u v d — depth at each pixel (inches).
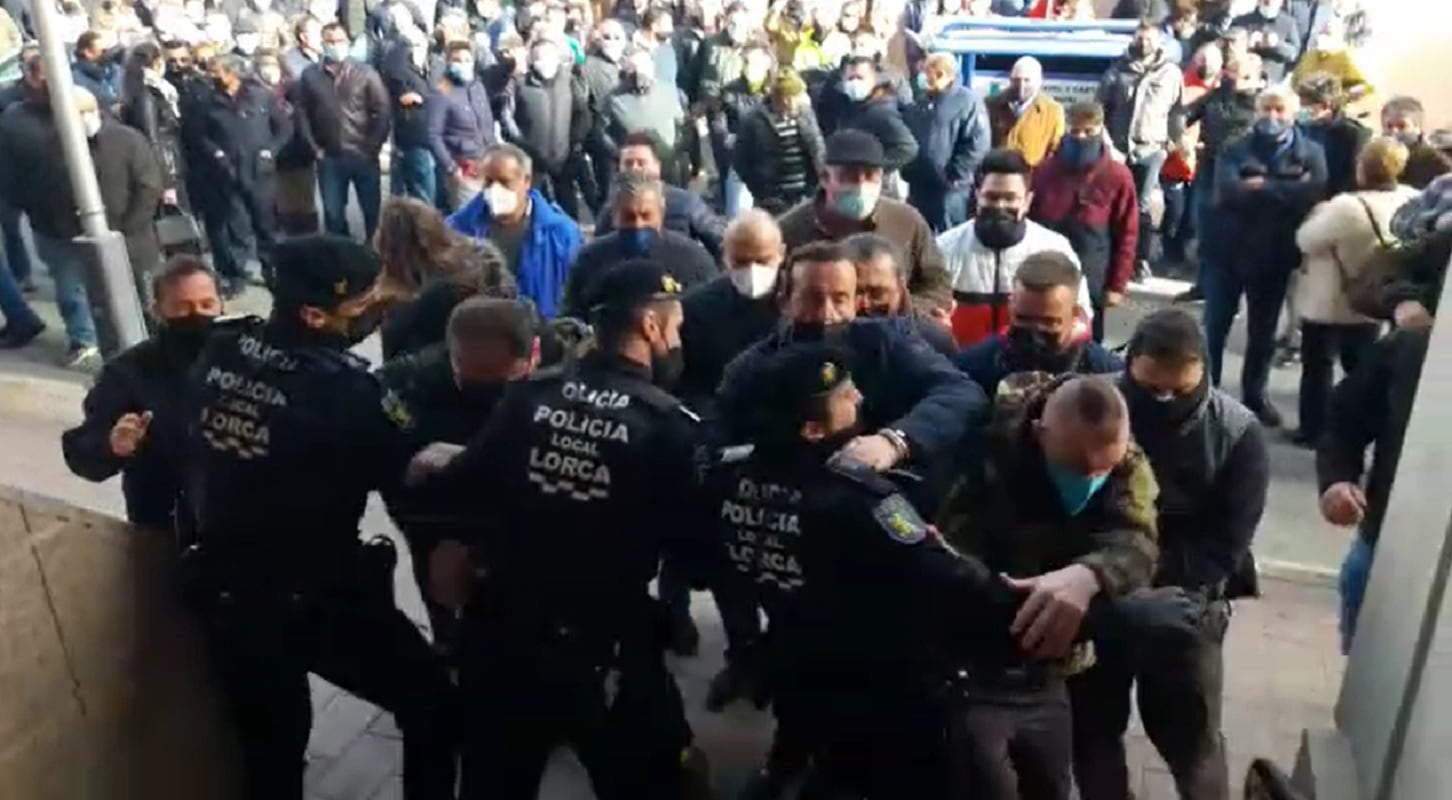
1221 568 136.9
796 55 469.1
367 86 385.7
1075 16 526.9
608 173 423.8
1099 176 270.4
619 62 424.8
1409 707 114.3
